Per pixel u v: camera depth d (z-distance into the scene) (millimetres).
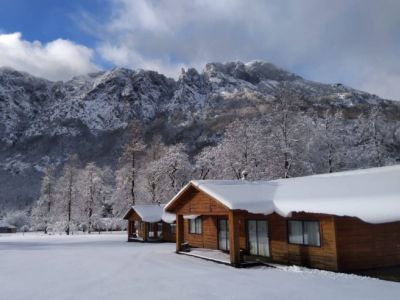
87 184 54375
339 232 13359
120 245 28516
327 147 38219
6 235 53750
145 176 45875
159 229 35219
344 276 12148
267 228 16719
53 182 63188
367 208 11906
